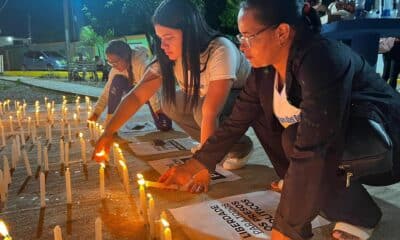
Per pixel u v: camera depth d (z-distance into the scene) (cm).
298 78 155
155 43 275
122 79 401
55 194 251
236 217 213
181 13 254
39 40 2972
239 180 273
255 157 330
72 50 1998
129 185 262
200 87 290
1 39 2647
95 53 1808
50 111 510
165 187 246
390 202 232
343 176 165
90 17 1470
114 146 312
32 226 208
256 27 152
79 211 226
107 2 1405
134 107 281
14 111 612
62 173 292
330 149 146
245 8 154
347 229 184
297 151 148
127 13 1227
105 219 215
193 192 250
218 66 263
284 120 192
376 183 194
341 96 145
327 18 365
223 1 1092
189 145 366
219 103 264
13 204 237
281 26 152
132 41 1450
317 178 144
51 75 1698
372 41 347
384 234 194
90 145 374
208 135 262
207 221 209
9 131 447
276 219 151
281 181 245
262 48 155
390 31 331
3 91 988
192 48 261
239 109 207
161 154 339
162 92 314
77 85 1157
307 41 155
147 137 406
